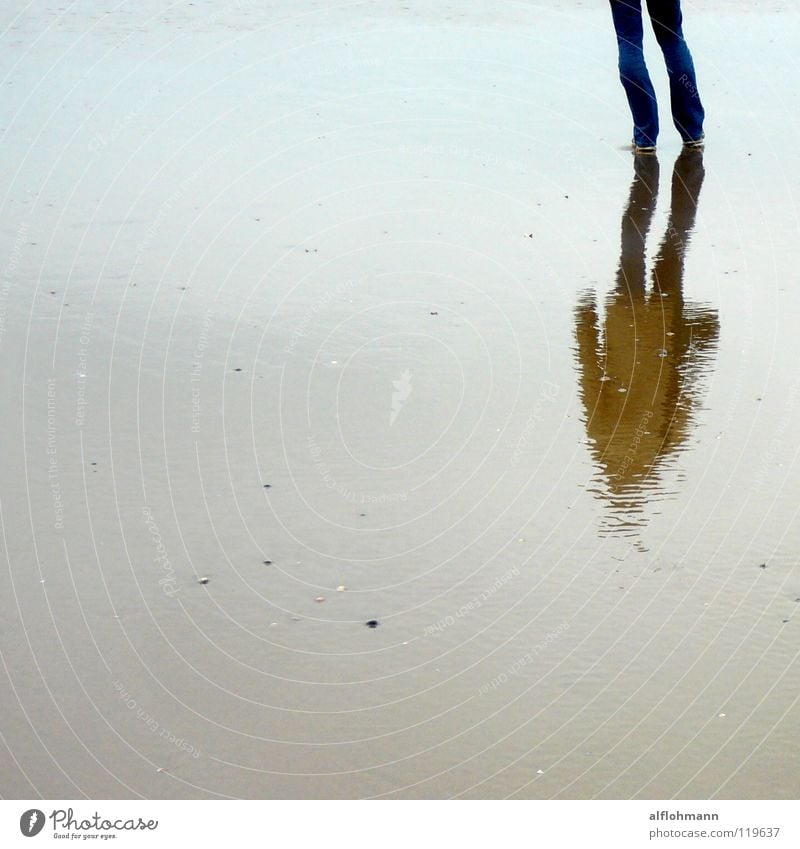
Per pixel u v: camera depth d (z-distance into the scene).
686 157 7.33
